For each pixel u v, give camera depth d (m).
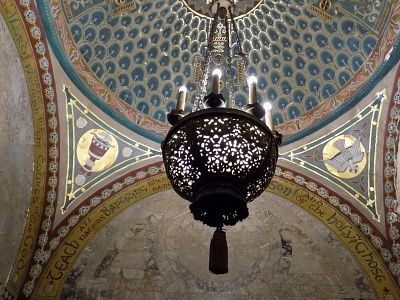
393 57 7.07
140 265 7.89
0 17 6.14
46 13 6.61
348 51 7.70
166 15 8.10
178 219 8.34
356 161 7.92
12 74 6.43
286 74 8.31
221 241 4.59
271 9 8.05
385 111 7.52
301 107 8.27
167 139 5.06
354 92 7.69
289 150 8.22
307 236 8.14
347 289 7.65
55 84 7.21
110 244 7.98
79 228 7.86
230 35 8.40
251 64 8.52
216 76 5.23
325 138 8.06
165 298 7.64
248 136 4.80
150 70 8.29
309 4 7.73
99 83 7.82
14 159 6.62
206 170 4.75
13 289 7.05
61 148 7.57
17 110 6.64
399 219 7.56
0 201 6.38
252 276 7.87
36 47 6.75
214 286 7.80
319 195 8.23
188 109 8.51
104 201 8.11
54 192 7.60
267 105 5.60
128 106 8.15
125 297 7.58
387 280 7.55
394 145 7.51
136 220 8.23
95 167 7.98
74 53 7.35
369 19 7.30
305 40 8.02
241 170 4.79
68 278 7.54
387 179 7.65
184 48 8.41
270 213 8.35
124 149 8.12
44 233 7.53
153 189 8.34
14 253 6.95
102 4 7.46
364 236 7.87
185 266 7.96
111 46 7.85
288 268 7.91
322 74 8.04
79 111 7.64
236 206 4.69
